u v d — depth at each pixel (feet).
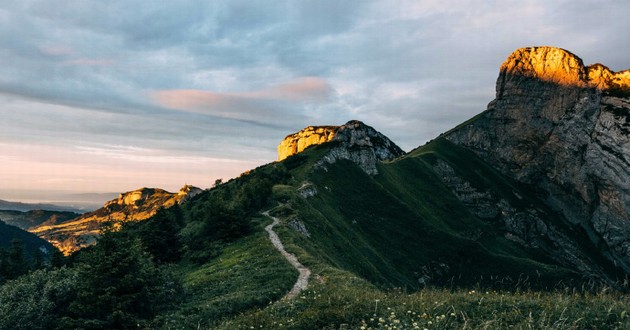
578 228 591.78
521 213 565.94
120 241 82.38
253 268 117.50
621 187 563.48
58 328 70.44
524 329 29.94
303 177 386.52
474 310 37.09
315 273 104.73
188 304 86.28
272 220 229.66
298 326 40.60
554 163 641.81
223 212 204.33
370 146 517.55
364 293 54.75
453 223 495.41
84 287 74.23
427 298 42.34
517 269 364.99
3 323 69.41
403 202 442.09
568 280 347.15
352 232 329.11
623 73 639.76
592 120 618.44
